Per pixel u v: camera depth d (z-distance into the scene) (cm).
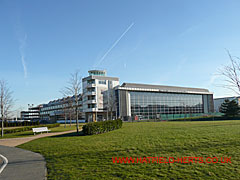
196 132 1375
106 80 6256
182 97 6197
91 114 6003
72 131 2303
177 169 625
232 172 580
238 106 4538
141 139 1213
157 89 5716
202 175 566
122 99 5241
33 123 5012
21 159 888
